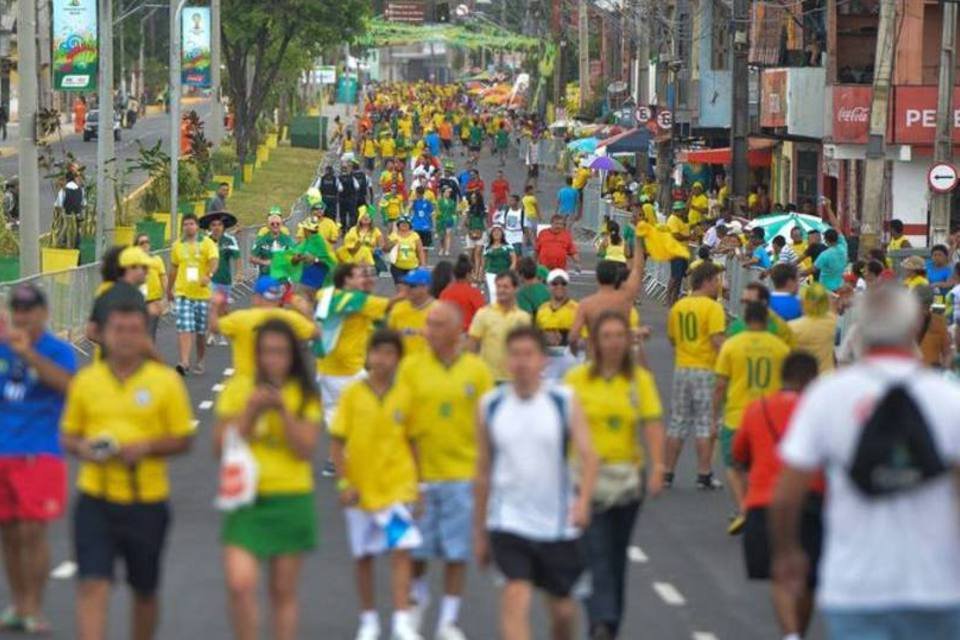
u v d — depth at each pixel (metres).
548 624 25.64
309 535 21.52
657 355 59.84
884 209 83.69
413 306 34.81
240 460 20.97
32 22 60.81
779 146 112.44
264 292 31.92
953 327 44.06
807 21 98.19
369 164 166.38
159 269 51.12
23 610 24.53
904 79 83.31
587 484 21.22
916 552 15.32
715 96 120.81
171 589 27.53
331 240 70.12
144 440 21.48
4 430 24.08
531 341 21.05
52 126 62.47
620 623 24.45
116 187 85.44
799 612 23.62
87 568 21.33
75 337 59.75
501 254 66.62
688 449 41.81
